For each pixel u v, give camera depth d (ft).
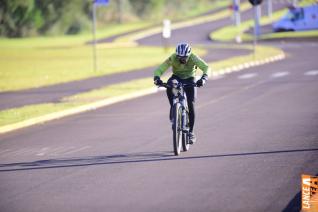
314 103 138.92
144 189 69.82
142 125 119.75
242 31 516.32
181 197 65.57
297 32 450.30
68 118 136.98
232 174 75.51
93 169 82.33
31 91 192.03
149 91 179.73
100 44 473.67
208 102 148.66
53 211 62.75
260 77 205.26
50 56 360.07
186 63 90.43
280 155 86.02
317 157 83.76
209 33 539.29
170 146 96.63
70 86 201.36
